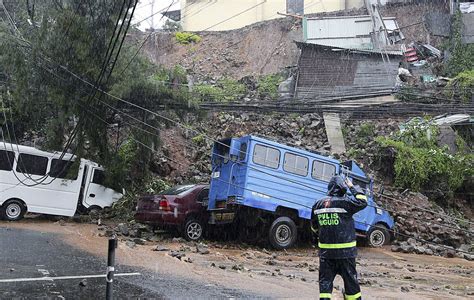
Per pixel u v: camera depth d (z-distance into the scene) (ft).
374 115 66.95
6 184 55.11
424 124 76.89
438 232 57.67
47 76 57.00
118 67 58.18
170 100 61.98
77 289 25.90
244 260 40.06
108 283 18.76
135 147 66.59
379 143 73.82
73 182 58.80
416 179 69.36
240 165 46.70
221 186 48.32
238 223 48.93
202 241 48.93
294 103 63.05
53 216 58.90
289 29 118.83
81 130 58.90
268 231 47.42
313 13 122.11
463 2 109.40
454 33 101.35
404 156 70.59
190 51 124.67
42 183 57.00
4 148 55.36
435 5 112.47
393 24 108.88
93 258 35.06
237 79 111.04
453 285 34.91
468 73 82.94
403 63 97.55
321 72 92.94
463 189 72.23
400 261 46.32
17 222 54.54
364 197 21.88
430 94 72.79
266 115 84.69
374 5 105.81
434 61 101.35
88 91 57.00
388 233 54.70
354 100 69.36
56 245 39.47
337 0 122.31
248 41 122.31
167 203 47.55
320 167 49.75
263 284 30.17
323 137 80.74
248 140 46.44
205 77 108.68
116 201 63.26
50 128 59.00
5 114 68.64
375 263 44.01
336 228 21.61
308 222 49.26
